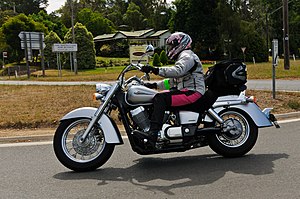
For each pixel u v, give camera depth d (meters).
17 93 16.12
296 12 73.56
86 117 5.98
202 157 6.58
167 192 4.98
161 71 5.80
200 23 62.34
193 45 63.00
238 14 59.84
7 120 9.83
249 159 6.37
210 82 6.32
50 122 9.78
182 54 5.99
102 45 81.50
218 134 6.34
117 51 78.00
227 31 58.88
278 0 72.12
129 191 5.07
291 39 72.38
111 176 5.71
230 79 6.18
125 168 6.10
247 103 6.51
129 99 5.89
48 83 24.64
